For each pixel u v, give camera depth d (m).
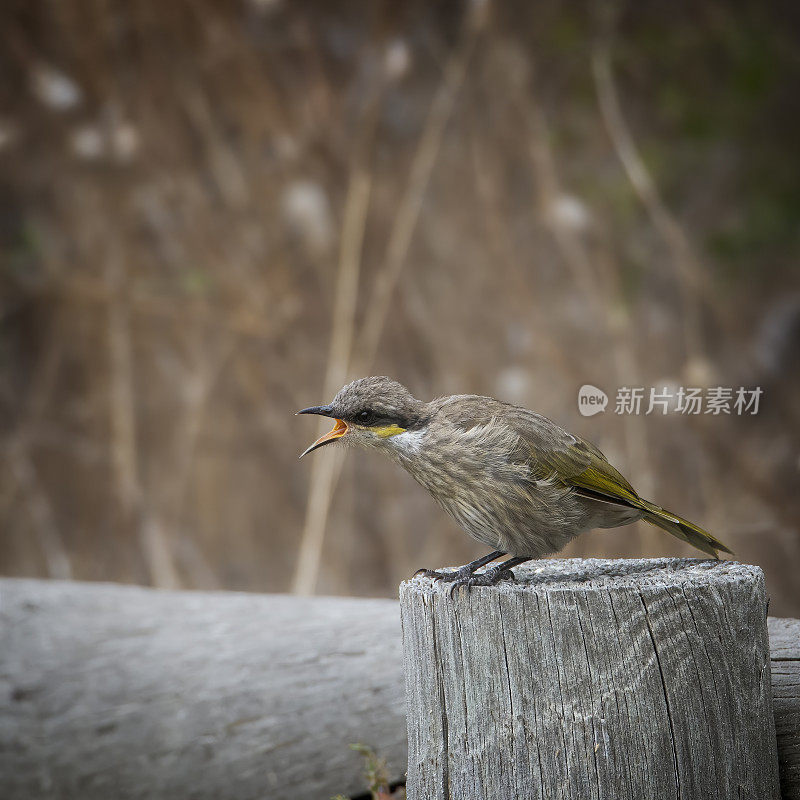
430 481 5.75
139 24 14.70
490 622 4.62
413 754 4.91
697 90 16.31
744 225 15.77
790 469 12.67
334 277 14.12
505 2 15.54
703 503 12.30
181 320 14.47
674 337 14.70
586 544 9.99
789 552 12.18
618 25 16.17
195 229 14.58
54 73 13.87
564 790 4.50
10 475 13.97
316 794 6.51
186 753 6.77
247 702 6.75
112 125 14.30
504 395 12.26
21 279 14.83
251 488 13.95
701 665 4.51
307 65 15.10
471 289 14.26
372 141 14.18
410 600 4.89
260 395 14.14
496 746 4.60
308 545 10.81
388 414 5.82
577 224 13.24
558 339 13.92
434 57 15.62
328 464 11.12
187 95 14.73
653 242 15.38
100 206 14.65
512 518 5.60
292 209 13.02
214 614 7.15
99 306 14.66
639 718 4.48
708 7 16.27
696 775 4.48
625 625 4.50
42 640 7.19
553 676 4.53
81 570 13.39
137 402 14.45
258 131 14.78
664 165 15.92
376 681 6.57
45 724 7.01
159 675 6.96
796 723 5.05
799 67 16.09
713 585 4.57
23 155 14.81
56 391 14.76
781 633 5.56
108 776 6.88
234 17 14.83
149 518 12.94
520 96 14.86
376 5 15.31
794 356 14.91
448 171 14.85
